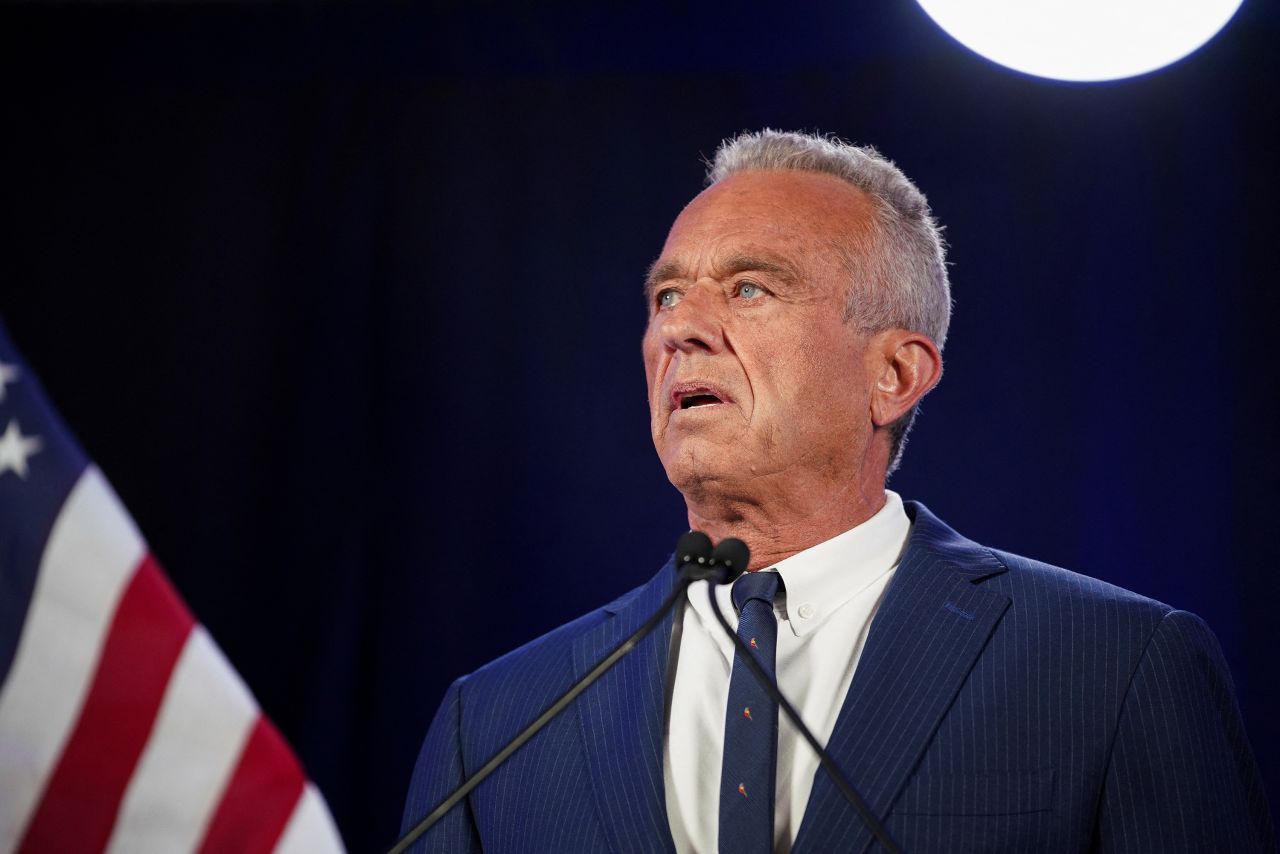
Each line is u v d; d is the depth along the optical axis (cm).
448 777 643
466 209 1239
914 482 1123
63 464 388
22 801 370
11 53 1288
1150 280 1125
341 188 1254
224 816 379
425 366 1212
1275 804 1014
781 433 625
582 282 1216
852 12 1223
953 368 1137
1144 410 1105
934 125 1189
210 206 1263
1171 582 1072
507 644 1154
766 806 530
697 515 658
